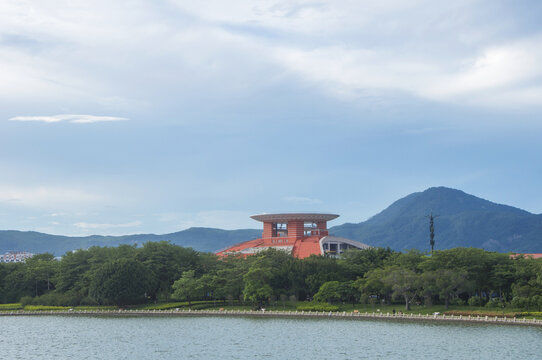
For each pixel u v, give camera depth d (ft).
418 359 374.22
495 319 510.17
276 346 429.38
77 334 501.15
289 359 385.70
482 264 587.68
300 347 423.23
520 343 412.77
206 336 481.05
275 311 629.92
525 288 540.52
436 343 422.82
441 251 609.42
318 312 606.55
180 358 394.93
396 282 582.35
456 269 577.84
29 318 629.51
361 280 631.97
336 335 472.85
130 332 509.35
